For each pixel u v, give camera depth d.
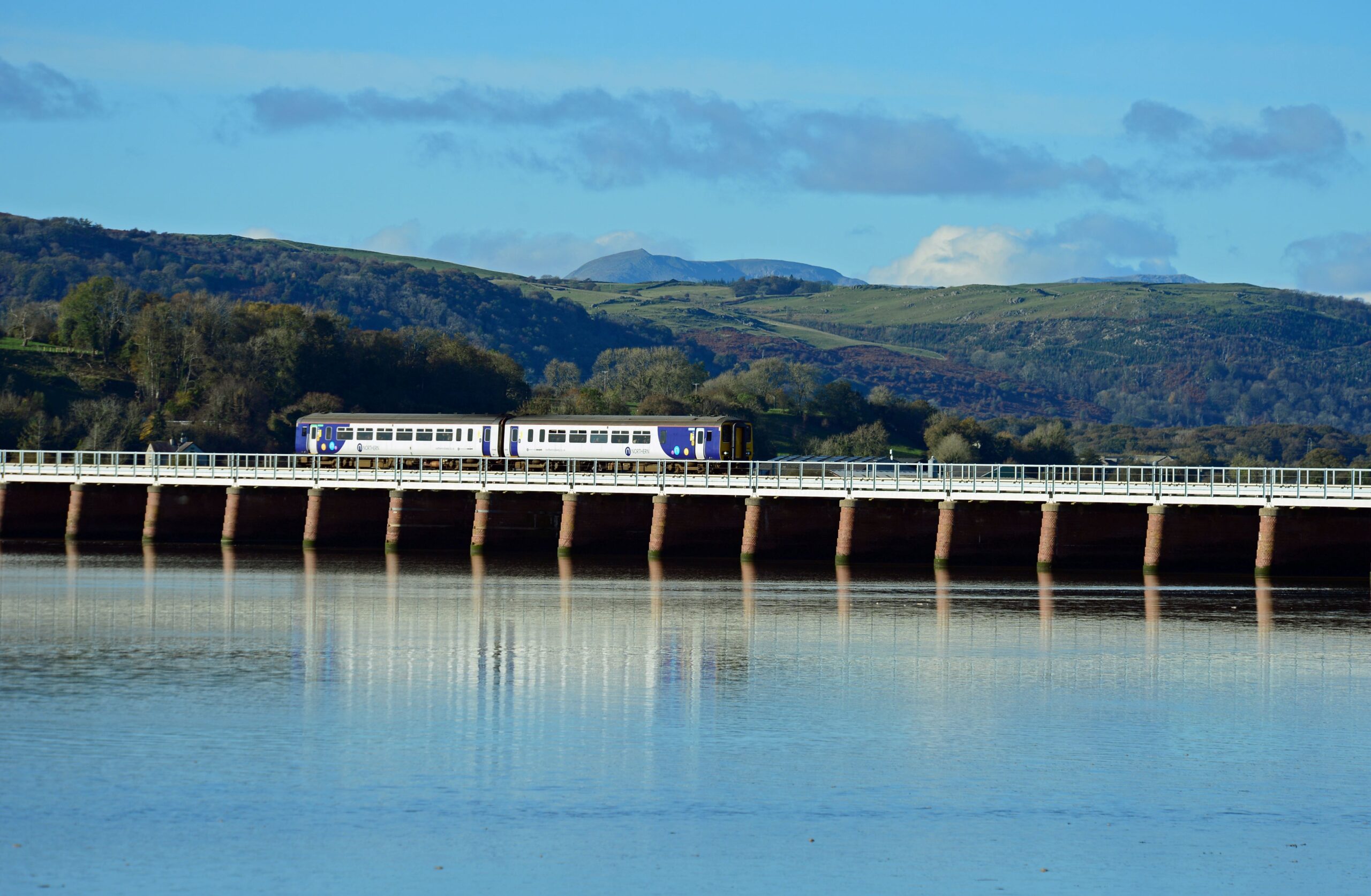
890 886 57.31
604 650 100.69
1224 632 108.12
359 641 103.88
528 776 69.75
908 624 111.31
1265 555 134.38
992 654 99.56
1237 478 137.62
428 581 135.00
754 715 81.81
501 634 107.00
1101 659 98.31
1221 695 87.81
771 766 71.75
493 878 57.47
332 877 57.28
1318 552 134.38
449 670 93.62
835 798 67.19
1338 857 60.56
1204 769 72.25
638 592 127.94
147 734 76.19
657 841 61.47
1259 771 72.00
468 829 62.59
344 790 67.31
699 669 94.25
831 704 84.81
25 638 103.69
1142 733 78.69
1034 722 80.81
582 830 62.59
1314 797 68.12
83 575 138.50
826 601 122.94
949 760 73.31
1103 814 65.56
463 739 76.00
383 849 60.12
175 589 129.25
